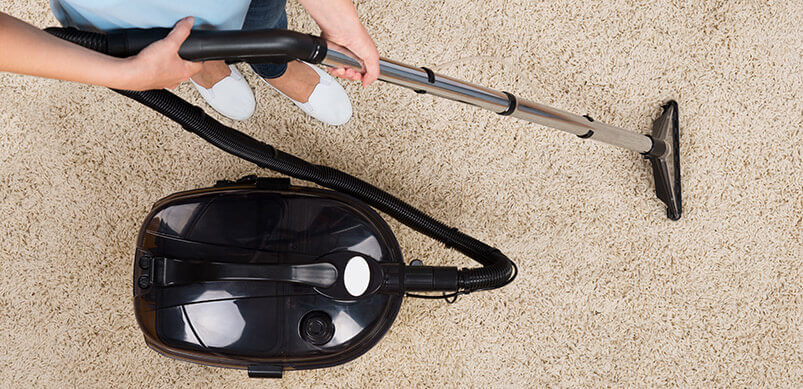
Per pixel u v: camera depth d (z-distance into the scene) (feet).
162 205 2.91
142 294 2.82
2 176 3.70
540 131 3.68
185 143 3.73
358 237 2.86
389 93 3.74
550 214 3.69
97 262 3.70
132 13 1.70
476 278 2.93
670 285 3.65
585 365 3.67
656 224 3.66
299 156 3.74
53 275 3.70
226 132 2.95
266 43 1.83
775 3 3.60
